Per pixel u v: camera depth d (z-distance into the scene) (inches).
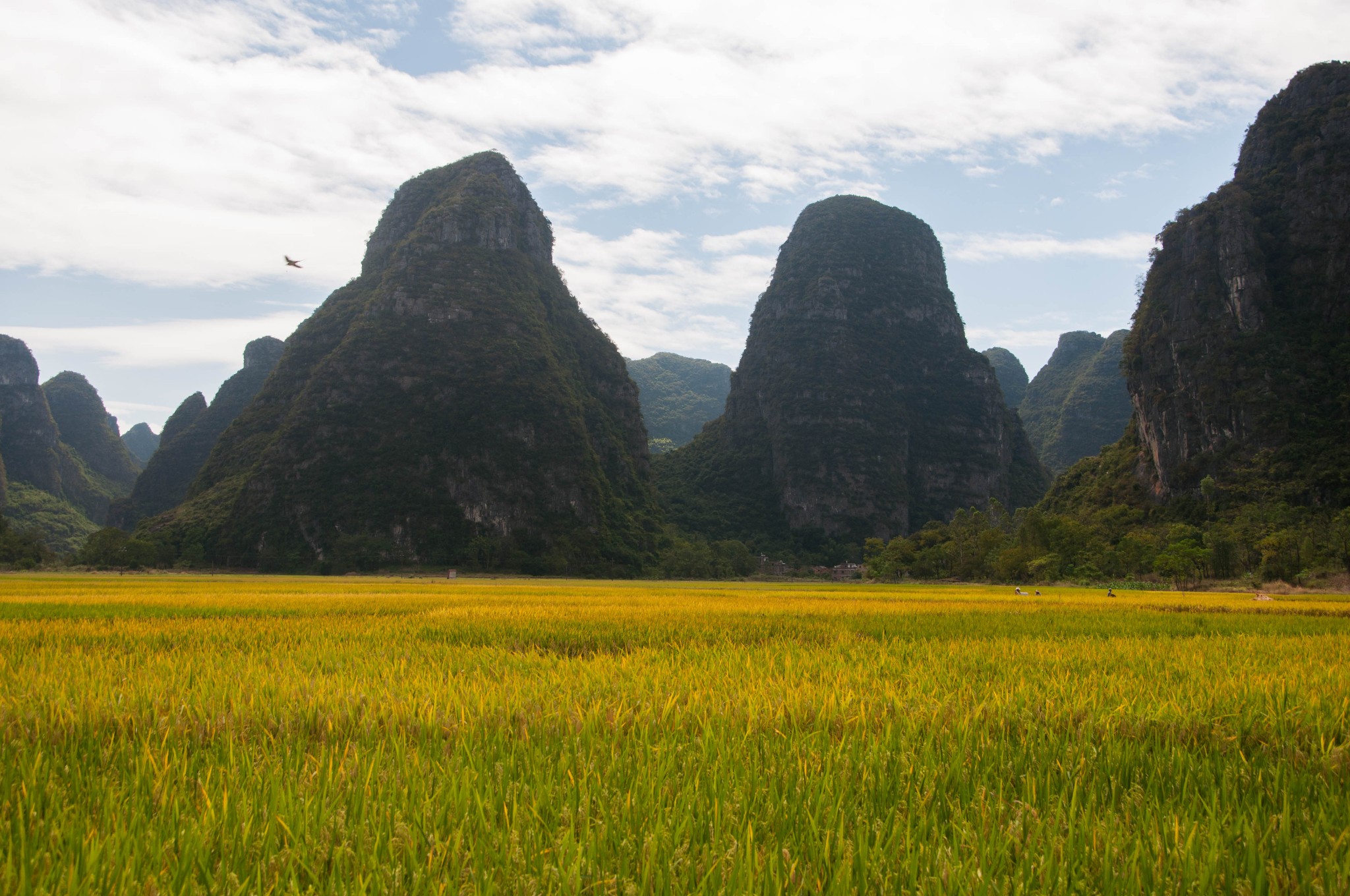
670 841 171.3
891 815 192.4
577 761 231.1
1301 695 332.8
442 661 470.3
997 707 303.7
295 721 276.5
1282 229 4069.9
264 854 165.6
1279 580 2487.7
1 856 157.5
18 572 3821.4
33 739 256.7
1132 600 1518.2
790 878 157.0
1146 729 276.1
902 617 880.3
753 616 878.4
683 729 275.4
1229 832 180.9
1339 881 156.6
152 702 301.1
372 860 157.8
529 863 161.3
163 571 4298.7
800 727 279.1
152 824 179.0
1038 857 169.8
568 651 589.3
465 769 216.1
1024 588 2701.8
